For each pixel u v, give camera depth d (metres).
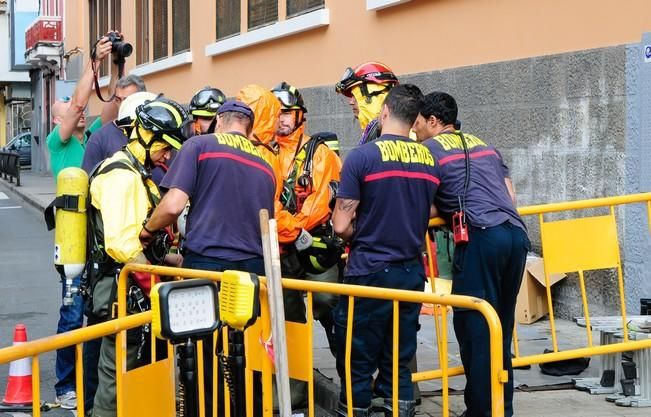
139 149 5.61
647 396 6.00
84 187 5.73
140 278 5.44
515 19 9.30
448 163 5.38
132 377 4.04
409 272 5.23
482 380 5.16
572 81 8.46
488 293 5.25
